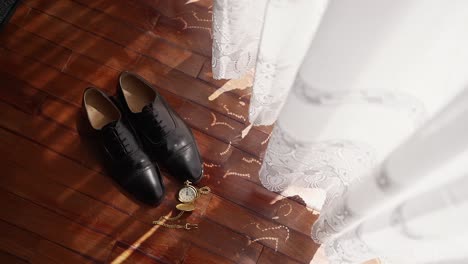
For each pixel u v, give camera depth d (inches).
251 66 48.6
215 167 49.3
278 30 36.9
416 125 32.2
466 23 24.9
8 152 49.0
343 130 36.6
